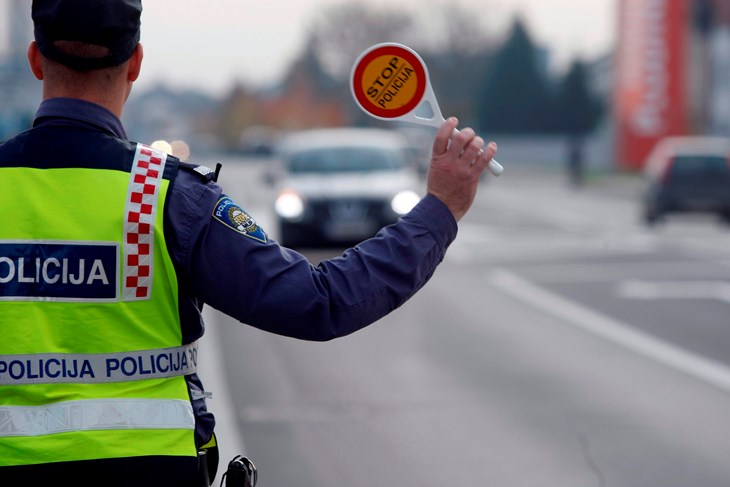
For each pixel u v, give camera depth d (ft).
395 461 51.88
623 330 90.17
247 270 17.51
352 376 72.38
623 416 60.59
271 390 68.08
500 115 651.25
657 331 89.56
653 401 64.23
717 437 56.03
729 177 196.13
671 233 183.21
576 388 68.13
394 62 19.11
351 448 54.13
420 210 18.52
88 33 17.52
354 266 18.01
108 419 17.04
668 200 196.44
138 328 17.40
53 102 18.02
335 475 49.49
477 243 167.22
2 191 17.53
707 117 444.96
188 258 17.54
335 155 144.25
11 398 17.03
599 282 121.08
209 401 64.75
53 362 17.08
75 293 17.21
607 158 560.61
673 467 50.75
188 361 17.92
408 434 56.95
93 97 18.10
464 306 104.58
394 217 135.13
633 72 411.54
